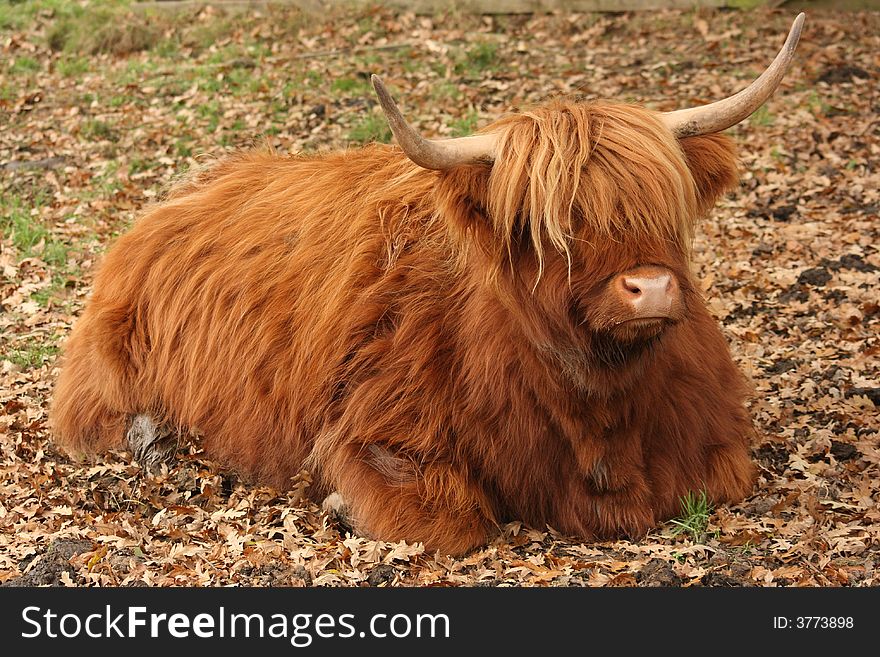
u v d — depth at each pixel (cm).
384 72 1230
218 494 532
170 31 1413
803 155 965
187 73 1275
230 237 548
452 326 464
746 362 649
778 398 604
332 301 490
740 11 1340
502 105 1128
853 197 888
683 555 443
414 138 388
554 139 397
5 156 1090
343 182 525
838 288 732
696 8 1349
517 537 465
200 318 543
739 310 725
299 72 1240
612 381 425
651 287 378
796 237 819
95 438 590
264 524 497
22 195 991
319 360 491
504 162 403
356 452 476
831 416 580
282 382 509
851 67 1159
